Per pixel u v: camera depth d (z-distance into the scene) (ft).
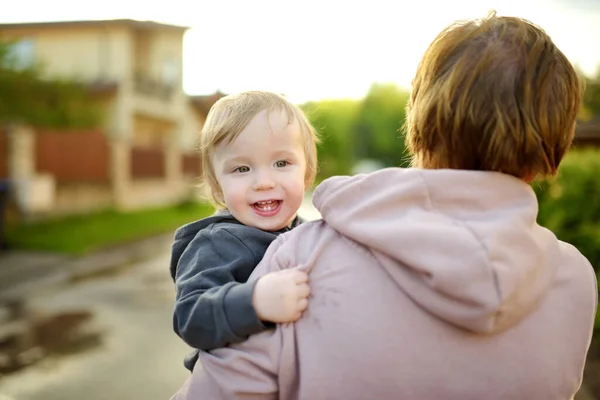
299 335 3.53
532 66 3.53
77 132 57.16
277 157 4.84
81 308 23.24
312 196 3.96
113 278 29.45
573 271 3.82
